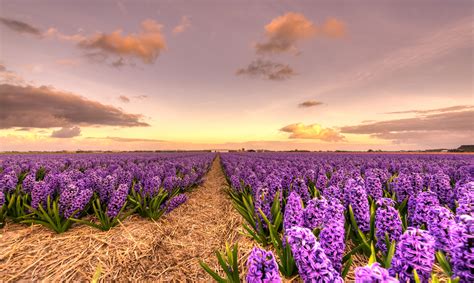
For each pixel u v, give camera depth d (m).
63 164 15.41
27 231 5.18
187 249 4.88
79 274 3.77
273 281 1.73
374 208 4.65
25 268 3.85
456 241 1.96
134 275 3.85
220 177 19.45
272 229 3.91
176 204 7.02
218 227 6.25
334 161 20.62
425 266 1.78
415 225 3.23
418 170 11.23
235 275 2.85
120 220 5.84
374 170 7.64
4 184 6.24
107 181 6.48
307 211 3.36
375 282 1.39
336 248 2.37
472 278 1.82
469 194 2.81
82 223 5.64
